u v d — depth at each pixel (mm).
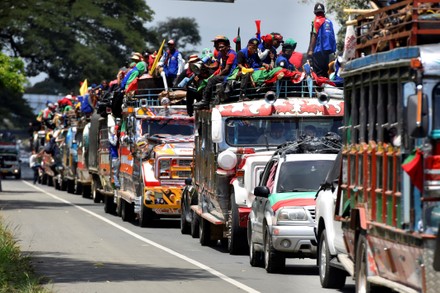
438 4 26125
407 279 26250
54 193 117250
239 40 54156
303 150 42625
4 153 187000
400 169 26094
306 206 38500
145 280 36875
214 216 51250
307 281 36938
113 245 51688
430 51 25172
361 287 30156
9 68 149625
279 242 38469
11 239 48094
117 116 75562
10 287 33719
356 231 30562
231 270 40750
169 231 62250
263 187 40281
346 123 32156
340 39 70062
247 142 48656
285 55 50125
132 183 68562
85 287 34688
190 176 64250
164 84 67562
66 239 54719
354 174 30969
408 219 25453
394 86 26844
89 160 94312
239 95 49406
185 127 67250
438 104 24859
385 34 27984
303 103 48719
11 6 81875
